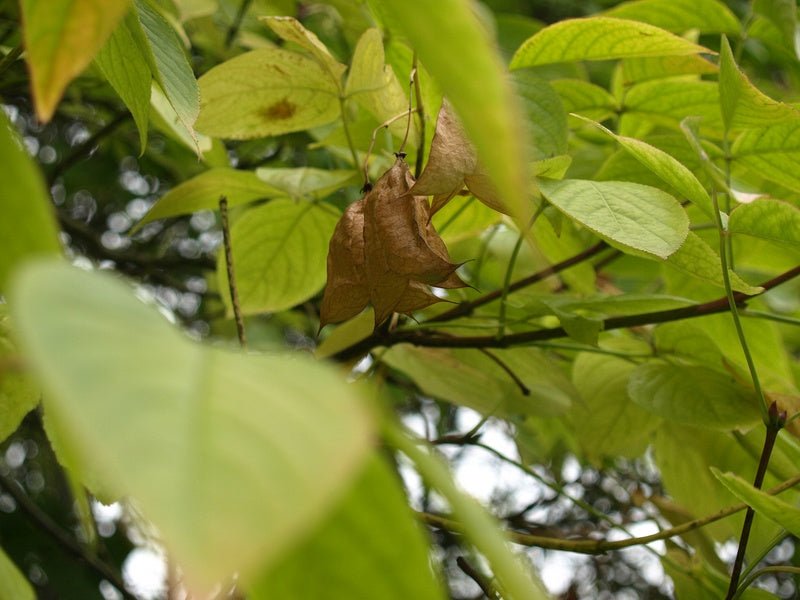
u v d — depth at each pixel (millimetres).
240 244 516
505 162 131
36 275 128
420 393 677
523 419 633
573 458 799
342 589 164
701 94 472
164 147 792
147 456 109
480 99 132
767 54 756
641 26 383
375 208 329
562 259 512
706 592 432
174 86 326
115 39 311
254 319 789
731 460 484
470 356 501
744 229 349
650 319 418
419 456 154
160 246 896
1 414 313
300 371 143
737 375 426
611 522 445
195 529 102
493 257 566
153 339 134
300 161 721
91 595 804
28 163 161
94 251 739
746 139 396
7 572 208
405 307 327
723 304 406
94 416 109
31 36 174
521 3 910
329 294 336
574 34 396
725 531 490
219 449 117
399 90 414
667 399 428
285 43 657
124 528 663
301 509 110
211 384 131
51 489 891
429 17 137
